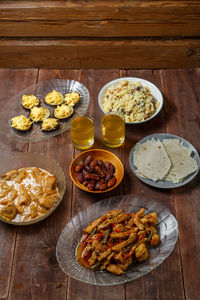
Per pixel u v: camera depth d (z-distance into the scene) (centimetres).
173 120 193
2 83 214
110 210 154
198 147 182
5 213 151
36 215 153
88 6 255
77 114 192
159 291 137
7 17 261
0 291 138
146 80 205
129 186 167
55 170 167
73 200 163
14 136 185
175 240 142
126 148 182
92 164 166
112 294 137
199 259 145
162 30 269
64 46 277
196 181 168
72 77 216
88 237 145
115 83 203
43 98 203
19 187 161
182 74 216
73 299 136
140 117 189
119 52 279
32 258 146
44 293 138
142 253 136
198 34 270
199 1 250
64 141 186
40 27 268
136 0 253
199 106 199
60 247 144
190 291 137
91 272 137
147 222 146
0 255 147
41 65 293
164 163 168
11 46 278
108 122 175
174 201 162
